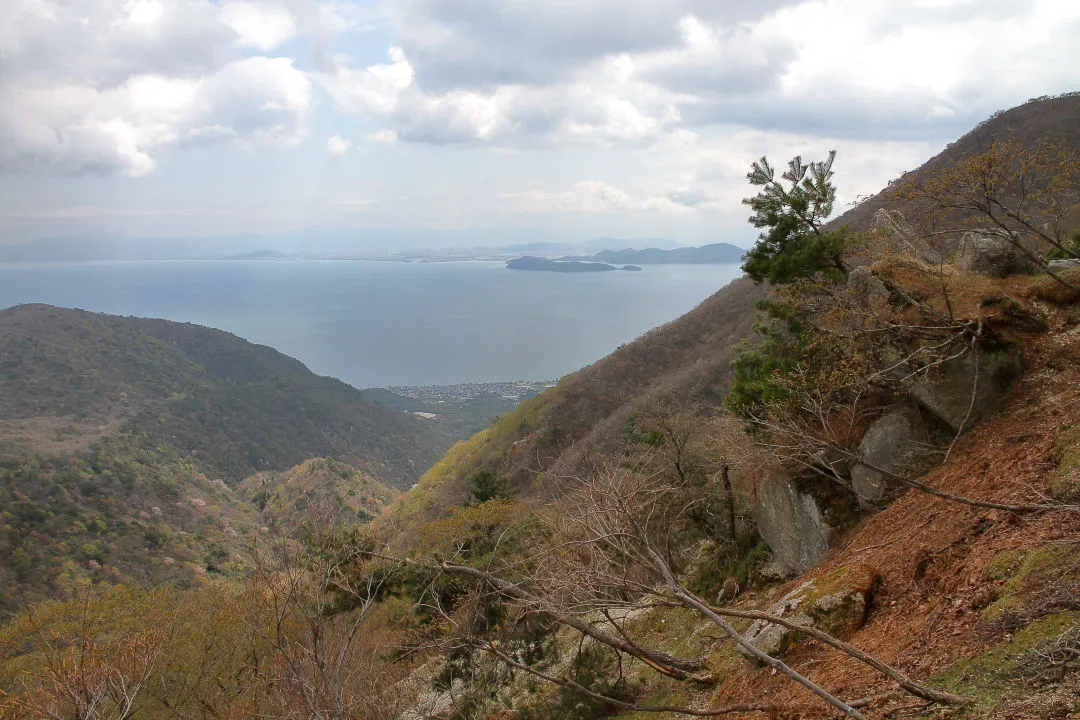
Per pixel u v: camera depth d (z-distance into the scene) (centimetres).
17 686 941
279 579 913
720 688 871
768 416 1038
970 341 930
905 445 1000
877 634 683
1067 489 621
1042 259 1075
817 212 1311
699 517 1520
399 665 1198
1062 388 838
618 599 828
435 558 1215
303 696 802
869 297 1118
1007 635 497
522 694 1314
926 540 756
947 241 1289
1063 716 378
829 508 1092
